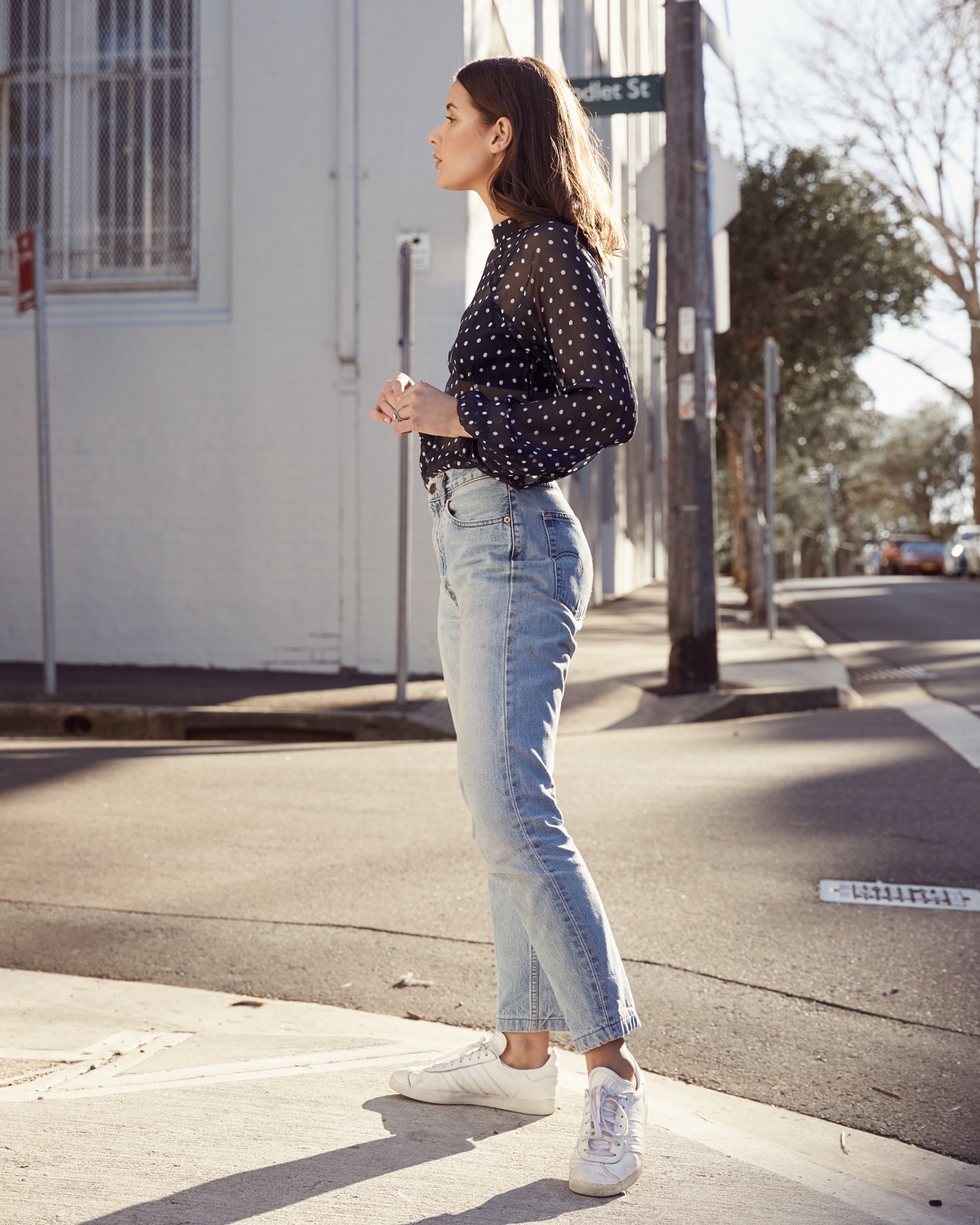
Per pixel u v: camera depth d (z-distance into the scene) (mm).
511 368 2168
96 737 8859
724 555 58750
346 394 11047
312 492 11148
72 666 11375
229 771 6750
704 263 10023
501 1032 2426
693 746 7441
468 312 2236
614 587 24500
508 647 2139
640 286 25750
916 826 5113
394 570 11031
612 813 5496
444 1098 2449
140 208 11516
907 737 7293
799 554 93938
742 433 19656
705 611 9914
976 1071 2846
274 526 11211
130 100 11531
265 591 11242
